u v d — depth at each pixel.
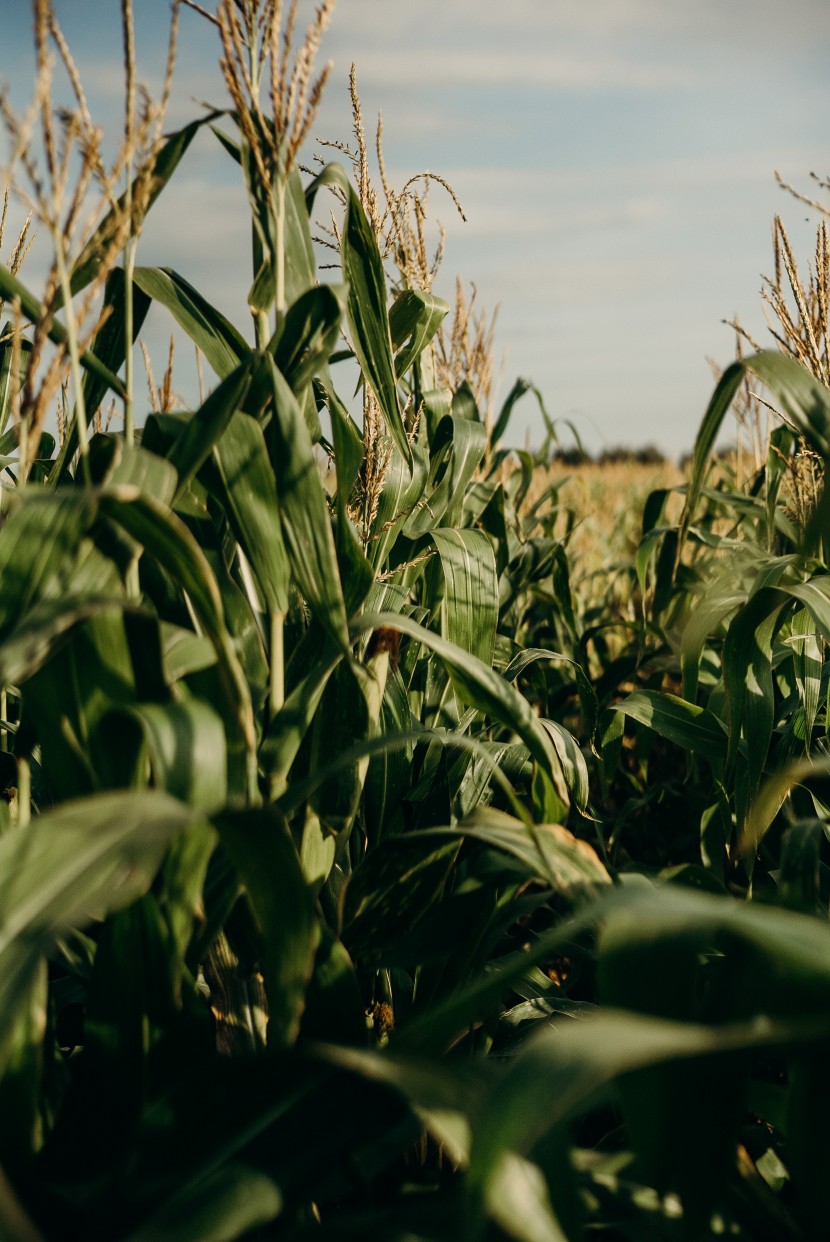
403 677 2.33
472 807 2.10
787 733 2.57
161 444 1.60
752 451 4.64
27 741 1.56
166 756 1.07
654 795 2.87
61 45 1.28
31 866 0.91
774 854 2.61
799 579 2.36
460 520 2.62
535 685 3.15
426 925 1.57
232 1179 1.04
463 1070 0.99
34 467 2.21
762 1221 1.20
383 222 2.32
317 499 1.47
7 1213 0.80
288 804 1.38
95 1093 1.28
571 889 1.35
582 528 8.18
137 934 1.25
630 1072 1.06
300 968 1.21
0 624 1.17
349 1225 1.01
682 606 3.59
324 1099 1.13
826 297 2.48
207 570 1.19
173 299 1.80
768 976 1.05
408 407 2.51
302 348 1.62
